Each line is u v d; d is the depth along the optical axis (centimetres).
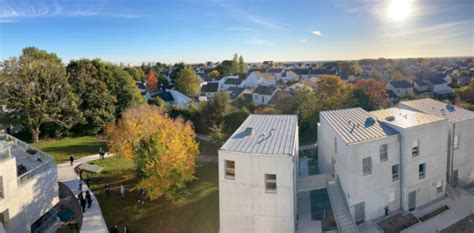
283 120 3136
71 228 2598
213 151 4709
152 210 2831
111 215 2744
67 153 4300
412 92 9688
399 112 3281
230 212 2348
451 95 8312
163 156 2786
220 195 2358
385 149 2680
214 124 5112
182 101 8538
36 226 2667
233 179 2303
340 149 2689
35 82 4634
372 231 2533
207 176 3678
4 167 2267
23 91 4512
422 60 19950
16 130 5369
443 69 14738
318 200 2938
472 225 2588
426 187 2897
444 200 2978
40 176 2620
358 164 2544
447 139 2981
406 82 10069
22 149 3117
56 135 5188
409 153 2728
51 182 2762
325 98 5597
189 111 5941
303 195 3038
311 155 3919
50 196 2748
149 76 11531
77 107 5228
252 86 10619
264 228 2281
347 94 5631
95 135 5519
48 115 4791
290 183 2180
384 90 6284
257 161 2217
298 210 2777
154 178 2780
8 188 2302
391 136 2681
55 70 4869
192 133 3394
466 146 3212
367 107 5722
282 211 2225
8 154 2367
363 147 2550
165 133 2997
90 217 2692
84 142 4925
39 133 5100
